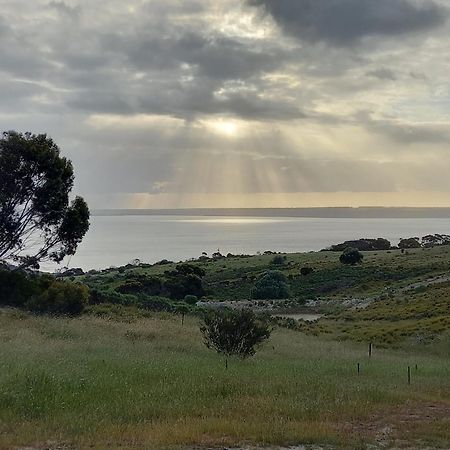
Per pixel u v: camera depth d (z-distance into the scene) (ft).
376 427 32.73
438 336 113.29
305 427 30.37
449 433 30.91
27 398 33.19
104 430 28.43
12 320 83.87
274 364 60.18
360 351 95.81
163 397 36.91
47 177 123.85
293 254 393.50
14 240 123.34
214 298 244.01
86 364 46.52
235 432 28.99
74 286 112.37
